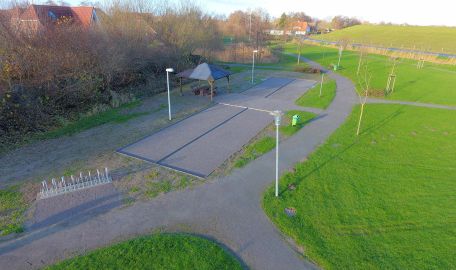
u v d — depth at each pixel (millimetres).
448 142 18016
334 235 10023
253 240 9844
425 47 65688
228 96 27562
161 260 8891
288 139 18016
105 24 29781
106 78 25734
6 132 17359
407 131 19594
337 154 16062
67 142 17219
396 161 15461
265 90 30203
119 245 9453
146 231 10234
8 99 17938
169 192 12484
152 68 33000
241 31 71625
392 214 11164
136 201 11867
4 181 13109
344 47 64875
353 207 11555
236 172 14133
